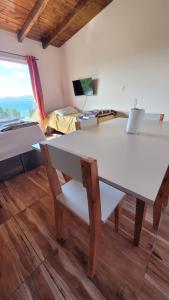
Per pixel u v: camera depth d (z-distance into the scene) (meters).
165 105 2.85
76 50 3.85
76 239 1.24
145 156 0.86
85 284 0.96
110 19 3.04
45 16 2.98
